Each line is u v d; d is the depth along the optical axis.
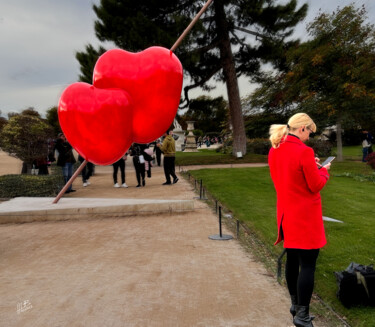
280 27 19.27
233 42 21.11
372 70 18.16
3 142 12.48
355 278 3.12
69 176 10.82
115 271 4.19
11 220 7.04
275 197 8.94
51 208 7.22
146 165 12.73
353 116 20.88
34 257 4.80
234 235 5.75
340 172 14.61
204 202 8.57
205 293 3.52
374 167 13.48
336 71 18.69
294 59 20.41
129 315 3.07
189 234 5.85
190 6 18.77
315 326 2.86
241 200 8.53
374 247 4.84
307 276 2.71
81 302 3.35
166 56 6.06
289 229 2.75
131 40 16.55
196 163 19.42
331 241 5.12
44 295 3.53
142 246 5.23
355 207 7.71
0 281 3.93
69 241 5.59
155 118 6.24
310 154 2.67
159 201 7.68
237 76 22.12
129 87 6.04
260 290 3.57
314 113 21.30
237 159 20.09
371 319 2.89
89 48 19.02
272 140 2.91
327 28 19.48
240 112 21.02
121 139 6.22
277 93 23.92
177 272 4.12
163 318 3.01
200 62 20.33
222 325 2.88
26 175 10.57
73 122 6.05
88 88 6.08
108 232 6.11
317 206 2.73
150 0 17.30
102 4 17.47
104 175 16.73
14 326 2.90
